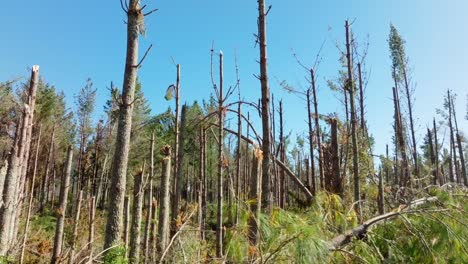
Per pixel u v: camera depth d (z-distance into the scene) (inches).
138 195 250.2
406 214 207.6
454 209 207.2
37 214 608.1
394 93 652.1
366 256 179.3
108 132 634.8
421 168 688.4
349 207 222.5
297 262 138.8
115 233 160.7
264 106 193.9
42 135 673.6
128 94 170.4
